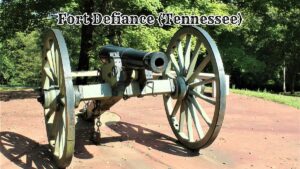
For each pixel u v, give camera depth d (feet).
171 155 17.19
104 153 17.24
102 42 37.01
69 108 13.47
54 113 15.80
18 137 18.98
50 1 34.12
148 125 21.66
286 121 23.80
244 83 85.35
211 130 15.94
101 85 15.38
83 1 34.86
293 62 77.36
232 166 16.31
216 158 17.15
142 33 34.99
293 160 17.33
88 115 18.88
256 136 20.54
